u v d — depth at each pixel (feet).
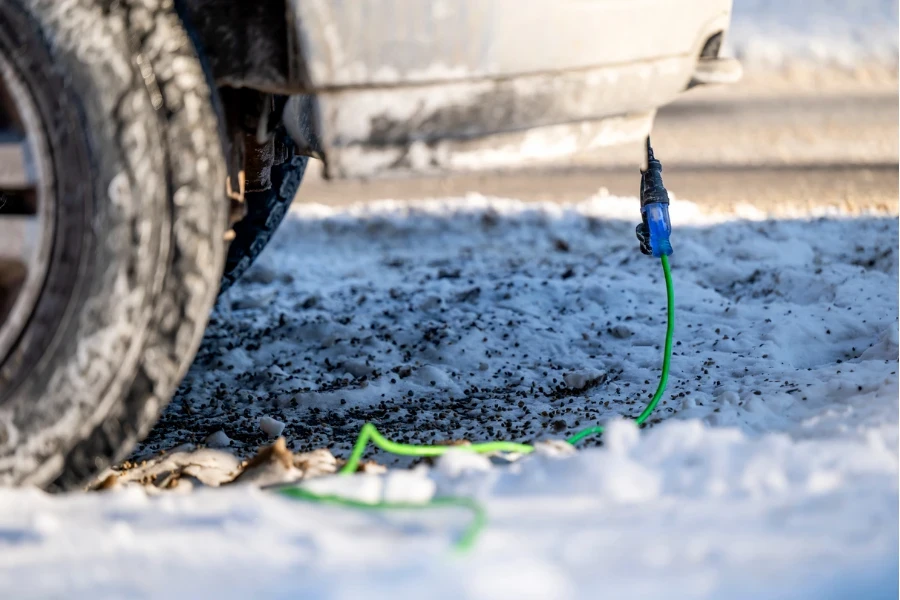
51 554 8.17
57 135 9.78
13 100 9.78
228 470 12.44
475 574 7.16
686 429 10.33
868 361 15.06
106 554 8.10
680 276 23.71
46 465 9.91
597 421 14.29
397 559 7.69
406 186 38.04
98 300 9.75
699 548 7.79
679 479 9.50
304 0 10.08
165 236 9.91
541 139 11.13
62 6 9.77
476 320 20.74
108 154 9.73
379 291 24.22
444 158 10.77
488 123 10.75
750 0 69.56
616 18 10.98
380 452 13.43
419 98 10.47
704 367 16.89
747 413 13.20
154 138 9.83
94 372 9.78
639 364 17.69
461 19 10.35
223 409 16.24
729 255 25.44
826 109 49.65
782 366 16.43
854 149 42.45
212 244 10.05
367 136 10.51
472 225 32.07
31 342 9.82
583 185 37.01
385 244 30.89
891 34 63.26
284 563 7.73
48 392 9.81
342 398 16.44
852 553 7.61
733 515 8.46
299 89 10.39
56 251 9.81
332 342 19.45
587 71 10.97
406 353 18.89
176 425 15.25
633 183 37.22
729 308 19.81
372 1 10.16
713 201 34.60
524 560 7.45
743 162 40.27
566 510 8.80
